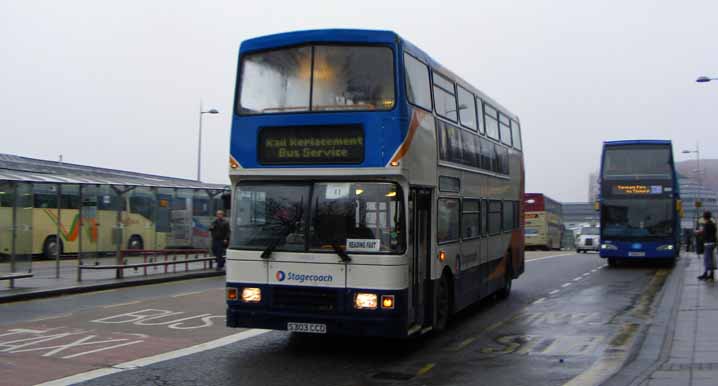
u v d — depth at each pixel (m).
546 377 8.73
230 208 10.40
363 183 9.40
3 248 17.89
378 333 9.10
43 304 15.34
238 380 8.41
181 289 18.81
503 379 8.61
